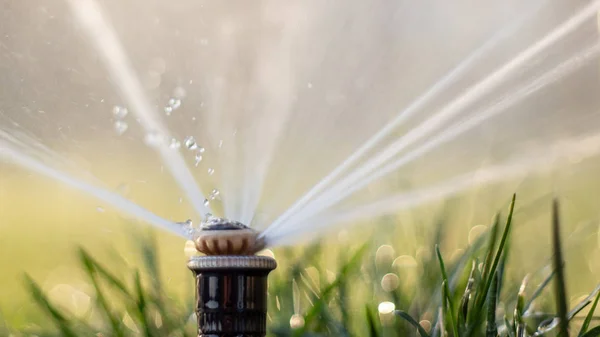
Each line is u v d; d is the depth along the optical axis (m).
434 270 0.89
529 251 1.03
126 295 0.86
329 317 0.85
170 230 0.79
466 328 0.78
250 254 0.71
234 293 0.71
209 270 0.71
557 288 0.76
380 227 1.02
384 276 0.90
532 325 0.82
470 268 0.82
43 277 1.29
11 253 1.48
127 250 1.07
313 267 0.94
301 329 0.82
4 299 1.12
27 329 0.89
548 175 1.29
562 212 1.18
